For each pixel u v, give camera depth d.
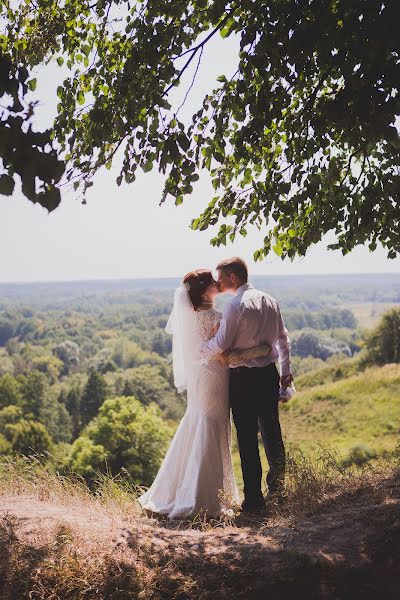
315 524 4.11
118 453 38.53
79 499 5.18
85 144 4.64
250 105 4.37
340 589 3.32
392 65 3.67
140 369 89.38
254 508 5.07
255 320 5.08
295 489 5.00
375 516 3.90
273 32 4.10
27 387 78.00
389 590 3.28
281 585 3.37
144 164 4.38
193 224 5.01
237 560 3.59
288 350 5.46
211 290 5.38
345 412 24.80
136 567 3.57
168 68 4.28
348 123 4.07
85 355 169.50
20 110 2.55
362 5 3.71
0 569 3.49
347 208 5.02
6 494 5.16
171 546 3.83
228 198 4.94
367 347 43.38
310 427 24.31
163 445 39.53
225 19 4.40
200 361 5.28
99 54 4.95
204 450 5.17
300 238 5.18
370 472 5.39
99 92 4.94
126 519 4.80
